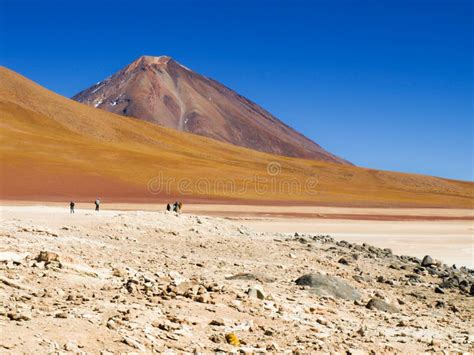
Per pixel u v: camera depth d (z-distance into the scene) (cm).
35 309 862
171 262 1727
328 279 1565
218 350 830
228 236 2745
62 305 930
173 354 777
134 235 2433
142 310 961
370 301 1458
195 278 1365
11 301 905
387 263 2514
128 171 11644
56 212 3922
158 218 2827
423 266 2636
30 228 1955
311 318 1168
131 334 818
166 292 1120
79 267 1230
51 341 725
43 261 1245
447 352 1033
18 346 684
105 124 19050
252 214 6912
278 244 2648
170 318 949
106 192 9338
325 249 2672
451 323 1422
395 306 1489
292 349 895
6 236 1698
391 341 1080
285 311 1173
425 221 7538
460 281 2219
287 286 1505
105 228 2481
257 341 919
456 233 5466
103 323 849
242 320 1031
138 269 1466
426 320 1397
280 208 8481
